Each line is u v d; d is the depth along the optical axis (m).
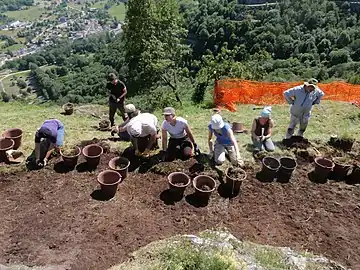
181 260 4.62
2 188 6.71
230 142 7.60
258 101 13.12
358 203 6.73
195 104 16.25
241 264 4.48
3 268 4.75
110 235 5.59
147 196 6.62
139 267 4.61
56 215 6.00
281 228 6.02
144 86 20.69
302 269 4.80
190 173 7.20
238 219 6.18
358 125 10.71
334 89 13.09
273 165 7.40
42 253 5.20
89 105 13.05
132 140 7.58
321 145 8.68
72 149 7.50
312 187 7.12
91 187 6.77
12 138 8.05
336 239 5.84
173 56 21.00
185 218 6.11
